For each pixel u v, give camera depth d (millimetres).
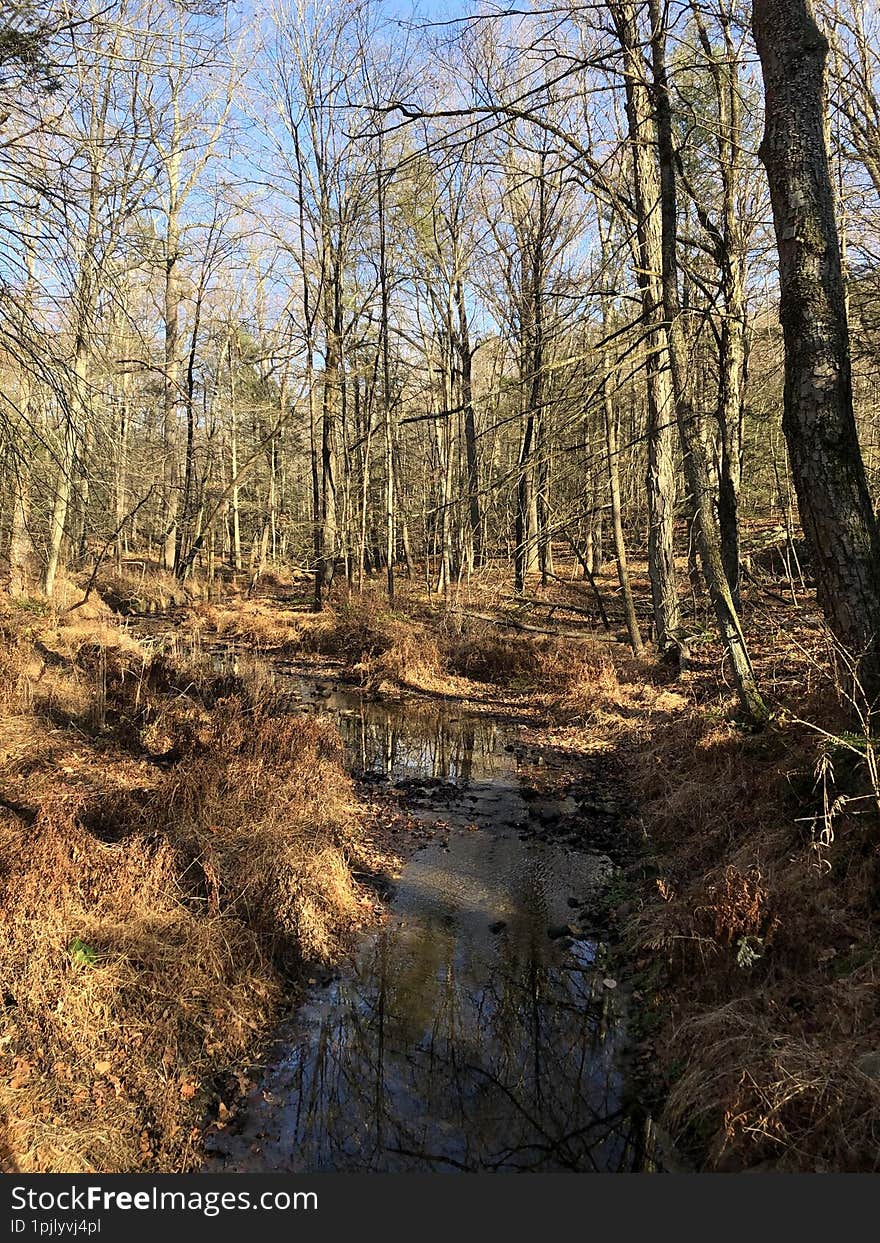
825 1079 3035
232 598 21844
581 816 7289
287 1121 3627
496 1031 4285
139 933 4293
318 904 5203
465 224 18969
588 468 7598
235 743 7605
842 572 4867
